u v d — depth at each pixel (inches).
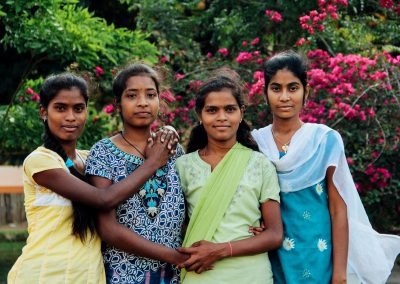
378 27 267.3
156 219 119.6
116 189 115.3
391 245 131.6
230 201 120.5
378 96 208.2
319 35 245.1
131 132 123.5
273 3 272.5
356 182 207.0
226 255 116.8
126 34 251.8
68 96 121.0
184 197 124.2
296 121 128.6
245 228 120.3
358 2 270.4
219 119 121.8
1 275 254.7
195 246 118.1
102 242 121.0
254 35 274.8
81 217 116.6
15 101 247.0
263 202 122.0
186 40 294.2
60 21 233.0
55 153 120.1
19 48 232.8
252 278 118.2
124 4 313.9
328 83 209.9
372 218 216.4
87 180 120.3
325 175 126.3
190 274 119.5
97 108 271.7
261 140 129.7
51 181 117.1
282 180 124.9
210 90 122.6
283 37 272.4
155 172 121.6
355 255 129.0
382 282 129.2
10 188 233.3
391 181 207.8
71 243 116.7
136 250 116.0
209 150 125.5
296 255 123.9
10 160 272.7
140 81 121.8
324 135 126.7
